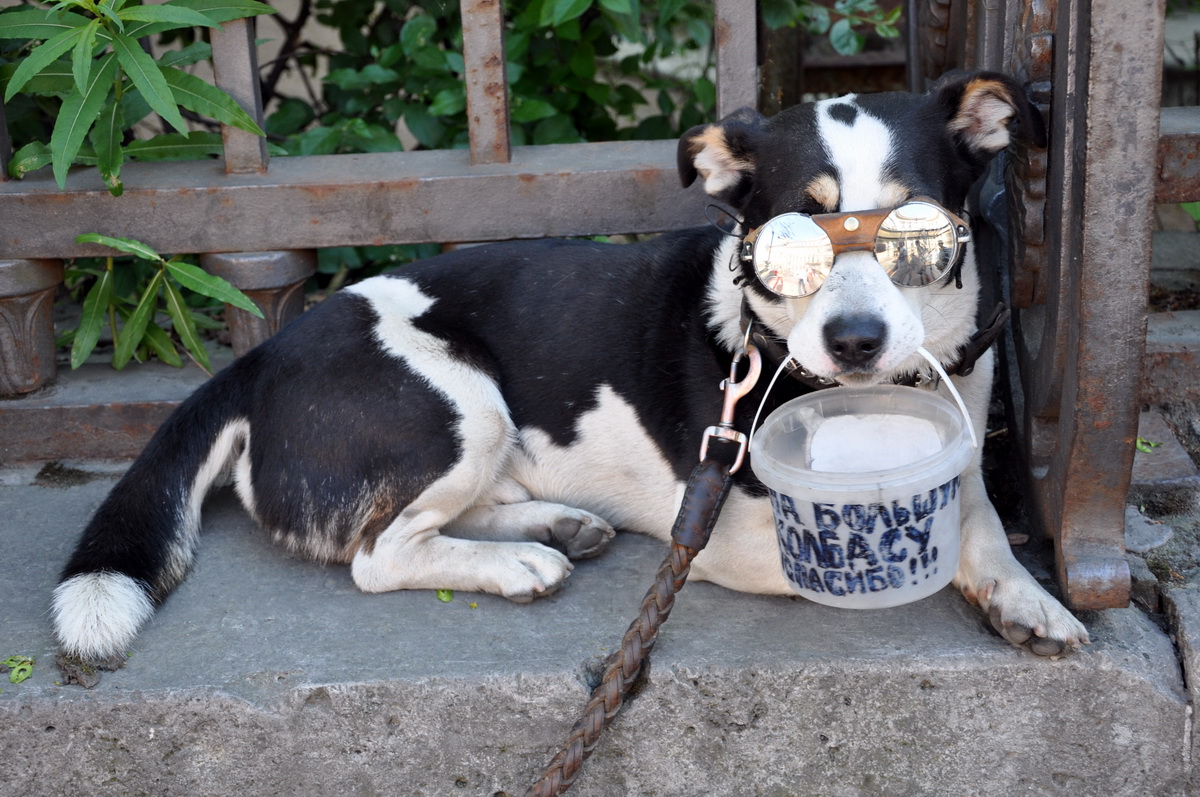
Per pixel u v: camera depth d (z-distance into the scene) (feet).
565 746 4.12
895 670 4.23
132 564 4.58
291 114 6.65
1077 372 4.12
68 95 4.96
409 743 4.33
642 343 4.71
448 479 4.67
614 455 4.80
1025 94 4.30
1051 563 4.54
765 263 4.19
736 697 4.27
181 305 5.30
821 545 4.14
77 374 5.49
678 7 6.04
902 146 4.24
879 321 4.06
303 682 4.29
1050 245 4.33
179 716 4.28
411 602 4.58
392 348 4.72
